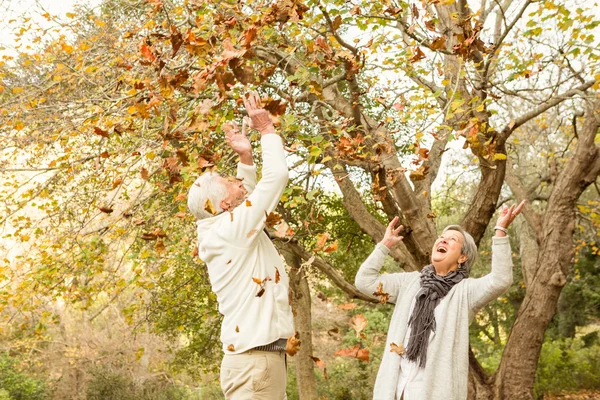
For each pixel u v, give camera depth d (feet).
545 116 35.04
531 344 24.02
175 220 21.66
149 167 18.75
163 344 51.67
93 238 18.11
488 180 21.67
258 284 7.55
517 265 56.39
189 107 15.01
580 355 49.37
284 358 7.85
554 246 24.41
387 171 14.88
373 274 10.40
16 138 18.34
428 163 24.86
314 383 31.32
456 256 9.90
